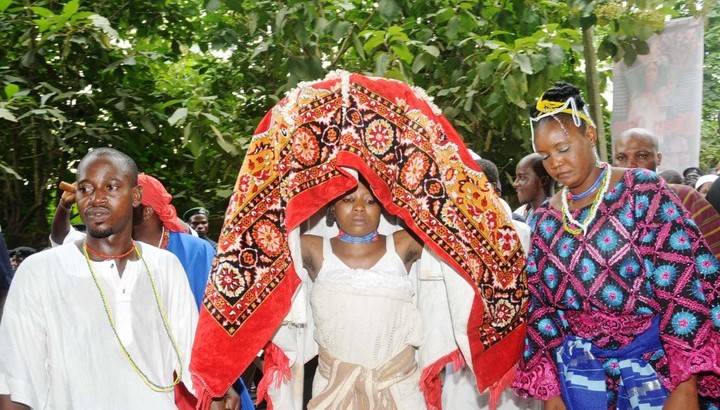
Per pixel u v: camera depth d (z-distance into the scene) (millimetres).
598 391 3143
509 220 3414
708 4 6504
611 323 3082
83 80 7504
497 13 7027
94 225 3031
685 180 7680
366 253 3480
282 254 3207
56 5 7520
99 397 2975
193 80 8039
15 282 3037
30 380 2953
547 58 6418
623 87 6809
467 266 3268
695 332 2955
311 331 3643
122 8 7734
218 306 3119
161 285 3172
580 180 3100
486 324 3311
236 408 3363
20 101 6520
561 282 3146
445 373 4348
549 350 3279
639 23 6562
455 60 7148
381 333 3381
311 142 3262
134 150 7578
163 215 3945
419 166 3311
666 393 3072
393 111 3318
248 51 7781
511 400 4012
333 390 3398
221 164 7688
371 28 7207
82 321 3010
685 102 6562
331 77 3344
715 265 3004
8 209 7906
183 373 3148
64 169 7699
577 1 6441
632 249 3020
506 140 7656
